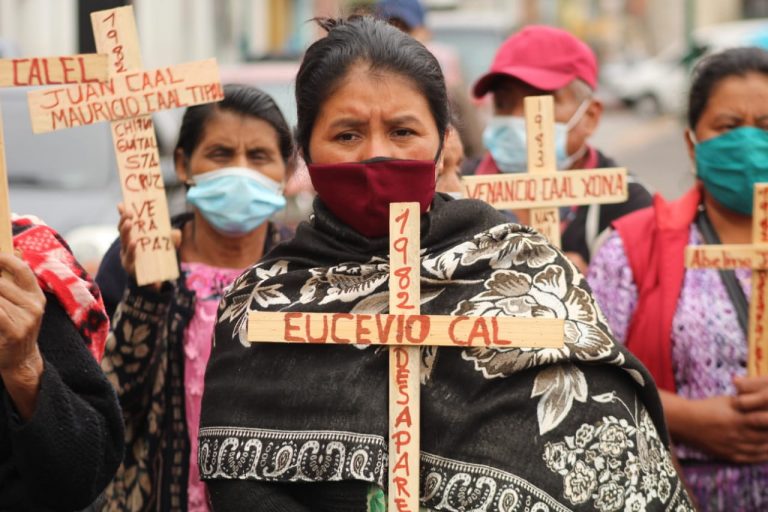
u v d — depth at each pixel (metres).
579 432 3.49
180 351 5.24
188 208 6.15
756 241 5.11
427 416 3.54
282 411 3.63
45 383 3.73
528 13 73.62
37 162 10.38
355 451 3.51
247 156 5.70
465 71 19.69
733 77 5.46
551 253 3.70
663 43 70.12
